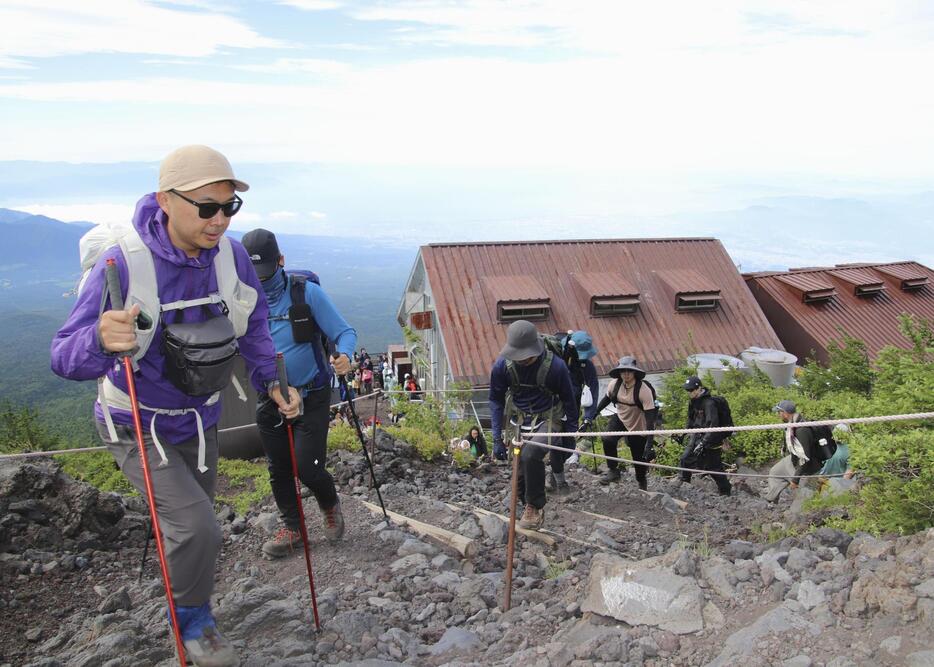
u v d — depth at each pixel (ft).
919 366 23.63
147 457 9.78
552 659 11.03
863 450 18.26
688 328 106.01
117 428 10.39
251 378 12.16
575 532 22.65
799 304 124.77
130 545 17.34
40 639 12.82
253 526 20.26
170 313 9.97
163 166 9.61
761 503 30.81
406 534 19.76
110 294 9.28
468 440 37.96
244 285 10.92
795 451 31.14
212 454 11.14
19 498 16.53
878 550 12.70
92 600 14.40
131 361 9.63
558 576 16.69
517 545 20.86
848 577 11.43
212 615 11.87
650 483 35.45
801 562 12.54
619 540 21.62
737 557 14.89
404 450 32.63
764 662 9.80
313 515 21.21
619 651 10.73
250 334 11.61
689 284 107.96
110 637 11.57
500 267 106.42
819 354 118.52
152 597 14.33
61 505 16.87
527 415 21.59
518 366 21.09
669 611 11.70
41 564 15.31
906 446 17.54
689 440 33.37
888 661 9.27
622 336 103.09
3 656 12.12
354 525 20.33
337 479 27.58
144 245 9.70
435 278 103.14
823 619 10.50
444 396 42.52
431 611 14.70
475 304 100.94
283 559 17.92
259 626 12.90
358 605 14.87
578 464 39.83
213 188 9.54
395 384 86.12
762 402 53.93
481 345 96.63
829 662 9.50
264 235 16.12
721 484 33.73
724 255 116.98
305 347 16.53
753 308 109.91
